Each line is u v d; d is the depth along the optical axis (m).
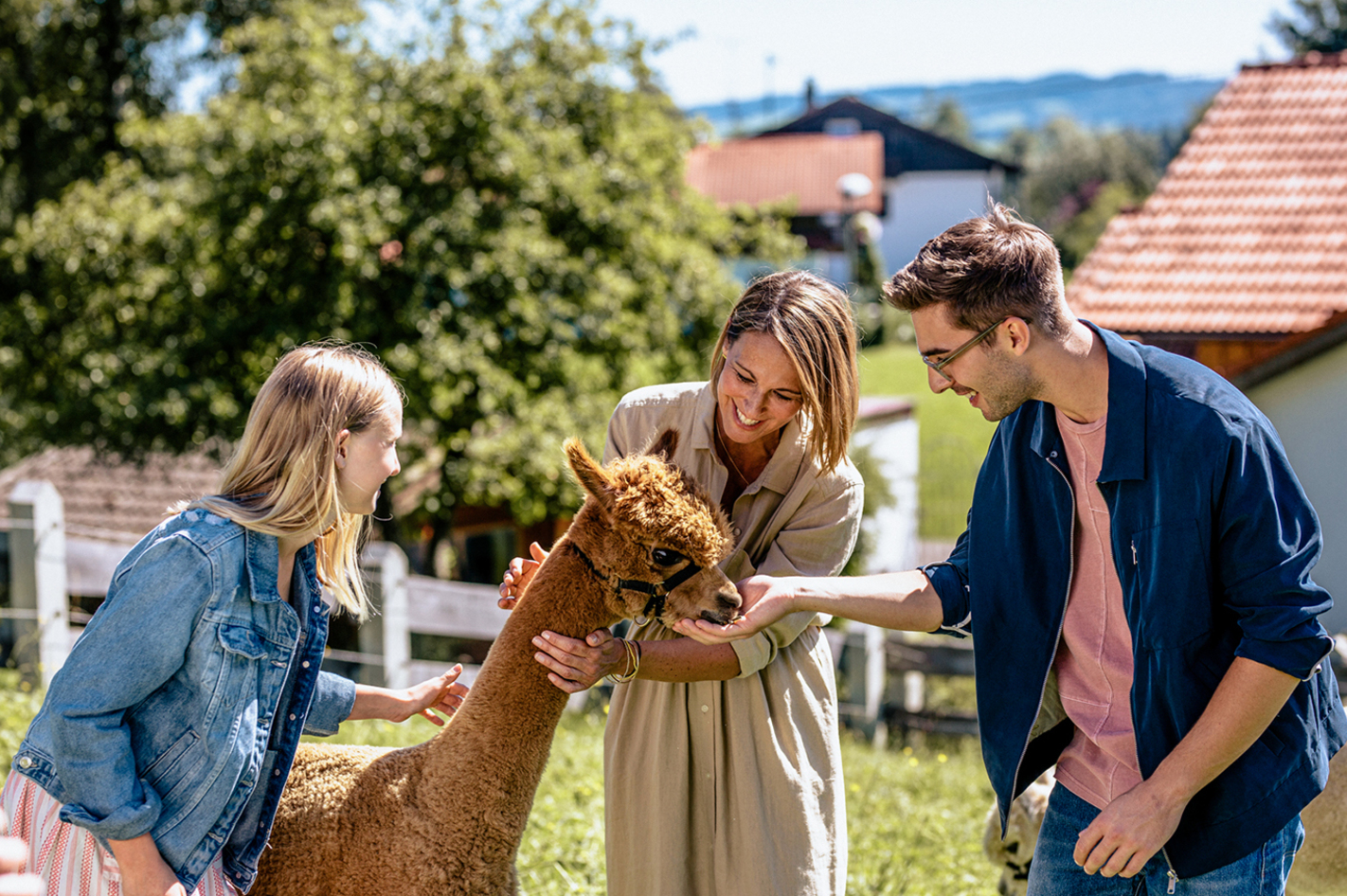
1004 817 2.92
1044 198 74.88
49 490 7.08
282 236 13.03
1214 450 2.42
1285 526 2.41
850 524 3.03
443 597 8.28
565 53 15.33
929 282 2.54
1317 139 12.70
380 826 2.70
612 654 2.78
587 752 6.35
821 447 2.87
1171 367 2.56
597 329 13.88
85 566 7.99
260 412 2.49
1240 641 2.52
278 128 12.80
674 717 3.00
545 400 13.05
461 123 13.43
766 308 2.77
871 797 6.43
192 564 2.35
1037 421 2.79
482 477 12.94
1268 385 10.95
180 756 2.38
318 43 14.27
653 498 2.77
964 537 3.24
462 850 2.70
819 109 55.12
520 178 13.73
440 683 3.22
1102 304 11.46
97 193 15.42
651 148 16.59
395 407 2.65
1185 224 12.11
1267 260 11.50
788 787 2.93
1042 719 2.98
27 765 2.37
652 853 3.02
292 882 2.65
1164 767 2.47
